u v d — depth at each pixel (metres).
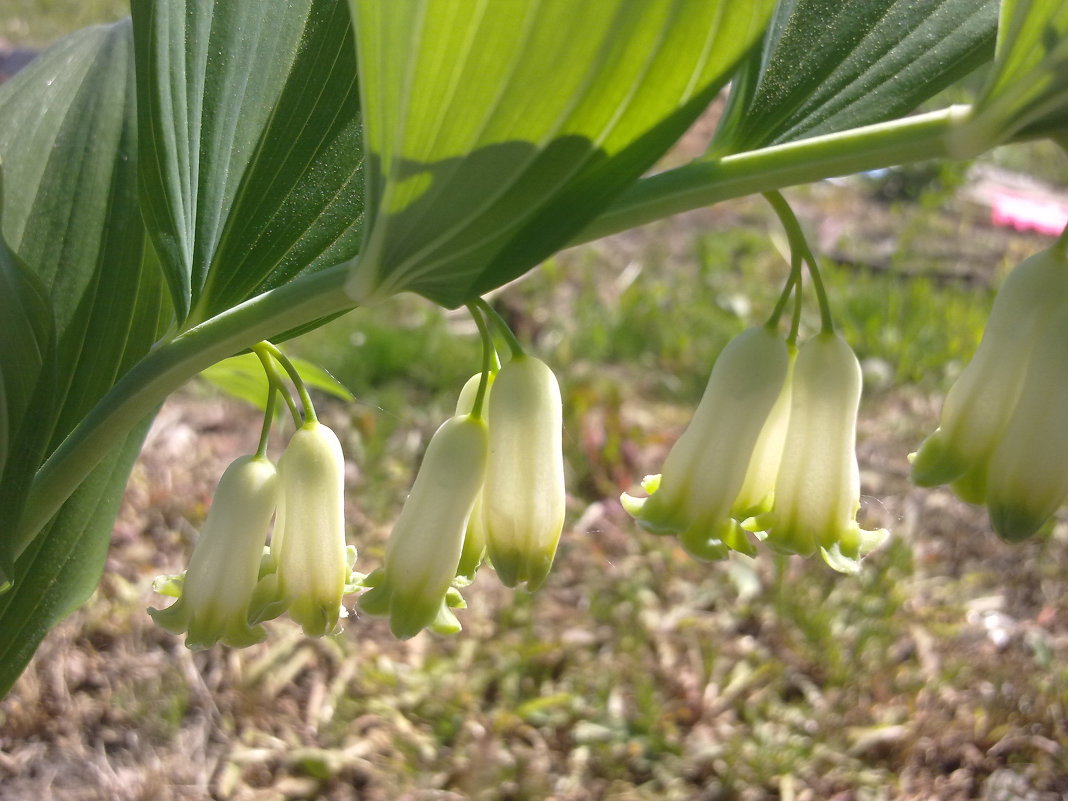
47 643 0.22
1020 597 0.27
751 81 0.08
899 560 0.26
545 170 0.07
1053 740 0.22
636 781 0.21
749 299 0.42
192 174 0.10
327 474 0.09
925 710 0.23
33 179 0.12
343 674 0.22
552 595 0.25
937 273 0.47
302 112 0.10
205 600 0.09
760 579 0.26
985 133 0.07
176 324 0.10
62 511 0.12
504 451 0.08
